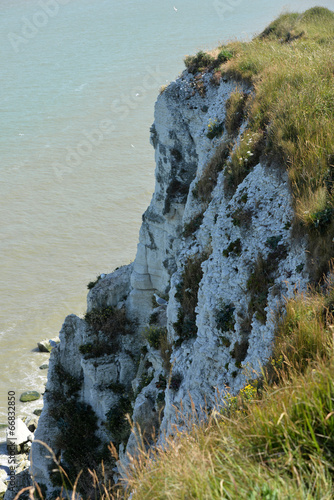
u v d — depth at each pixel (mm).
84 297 68125
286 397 8516
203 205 28766
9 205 87062
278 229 18984
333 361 9273
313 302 13648
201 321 21109
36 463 36469
